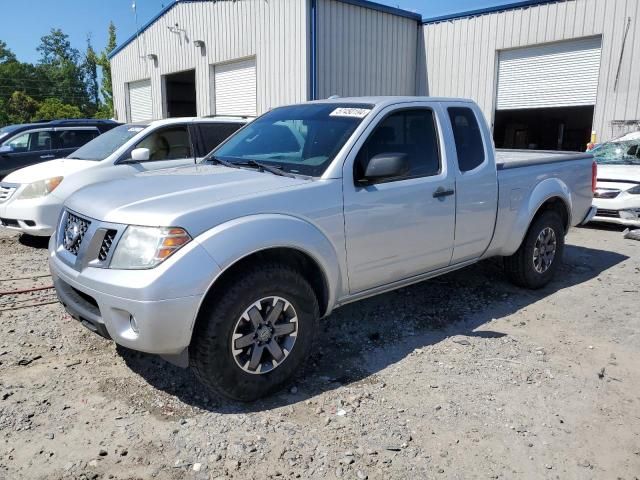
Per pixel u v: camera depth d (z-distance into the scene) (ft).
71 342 13.93
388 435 10.21
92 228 10.79
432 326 15.42
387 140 13.58
